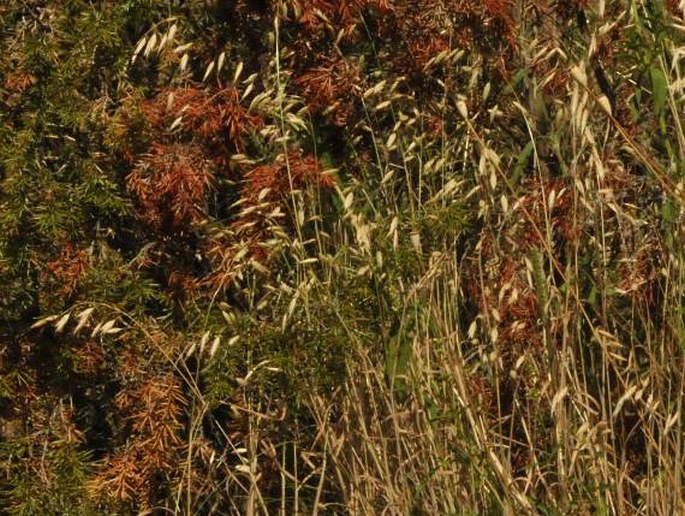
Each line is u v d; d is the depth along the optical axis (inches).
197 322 159.6
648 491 141.3
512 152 174.7
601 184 151.3
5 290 157.6
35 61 154.7
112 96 160.2
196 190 152.8
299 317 152.7
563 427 143.4
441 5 163.8
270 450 156.2
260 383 154.9
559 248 167.6
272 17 163.3
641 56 143.4
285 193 155.9
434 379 151.4
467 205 162.4
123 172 160.6
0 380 158.9
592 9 164.2
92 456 170.6
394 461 155.0
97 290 156.9
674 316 147.0
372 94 161.9
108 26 154.5
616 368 145.0
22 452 159.0
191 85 162.7
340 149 170.4
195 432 161.5
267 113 158.4
